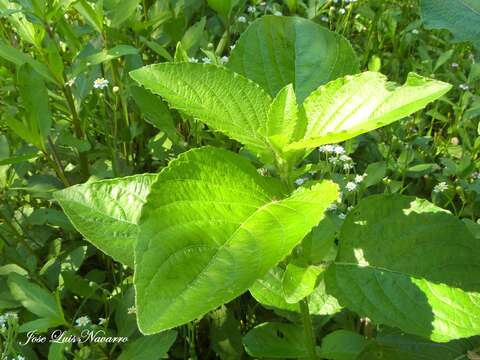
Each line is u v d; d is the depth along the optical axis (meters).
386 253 0.41
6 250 0.68
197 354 0.67
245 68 0.47
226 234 0.30
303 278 0.40
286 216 0.31
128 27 0.90
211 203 0.32
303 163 0.82
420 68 1.00
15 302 0.60
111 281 0.73
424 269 0.40
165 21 0.90
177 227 0.29
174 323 0.26
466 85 0.95
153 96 0.69
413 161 0.86
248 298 0.69
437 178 0.82
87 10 0.76
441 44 1.18
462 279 0.40
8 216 0.75
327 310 0.53
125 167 0.77
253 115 0.39
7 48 0.66
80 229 0.43
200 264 0.28
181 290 0.27
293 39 0.47
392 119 0.33
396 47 1.10
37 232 0.73
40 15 0.68
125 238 0.43
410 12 1.23
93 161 0.86
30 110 0.64
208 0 0.88
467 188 0.76
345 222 0.42
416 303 0.39
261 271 0.28
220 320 0.63
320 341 0.61
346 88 0.37
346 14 1.14
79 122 0.76
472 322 0.38
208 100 0.38
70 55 0.84
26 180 0.74
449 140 0.90
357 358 0.48
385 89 0.36
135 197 0.44
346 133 0.33
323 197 0.32
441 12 0.73
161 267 0.28
